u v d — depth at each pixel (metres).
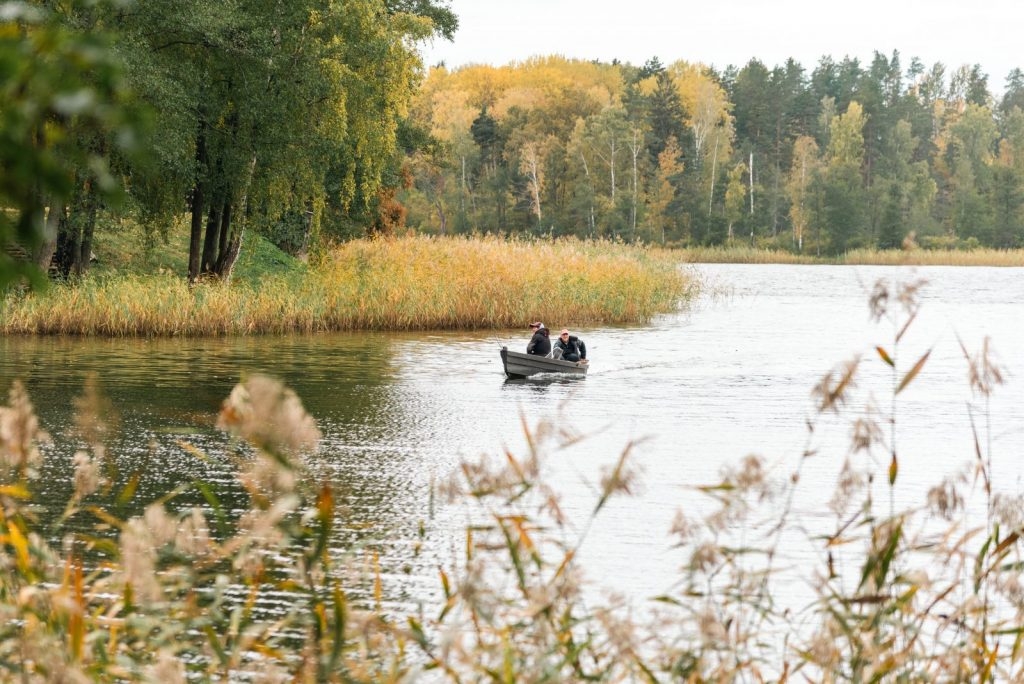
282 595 15.68
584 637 12.62
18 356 48.66
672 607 14.82
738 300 97.38
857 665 8.48
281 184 69.00
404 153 108.19
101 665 8.34
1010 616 13.38
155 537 8.20
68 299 58.91
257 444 7.06
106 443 28.50
